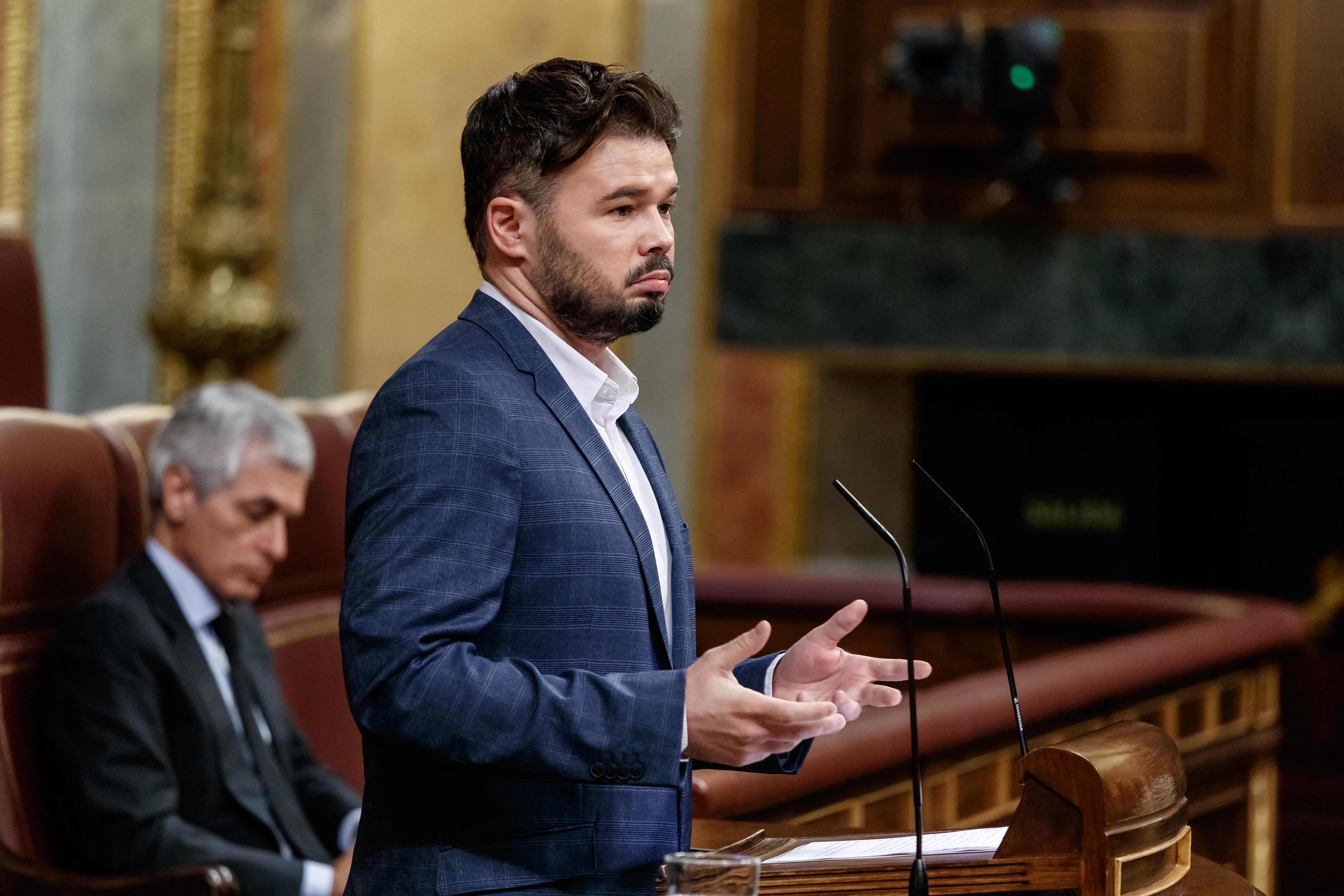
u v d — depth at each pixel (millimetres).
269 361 24156
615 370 6055
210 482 9922
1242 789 14117
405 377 5461
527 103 5641
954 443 24734
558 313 5676
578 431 5559
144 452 10609
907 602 5508
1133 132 22172
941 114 22422
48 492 9578
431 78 23859
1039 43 21000
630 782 4988
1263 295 22047
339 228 24016
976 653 16469
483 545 5203
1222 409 24688
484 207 5793
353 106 23984
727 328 23109
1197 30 22031
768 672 5496
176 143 23766
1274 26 21891
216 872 7770
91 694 9297
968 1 22312
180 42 23719
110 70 23922
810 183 22906
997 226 22438
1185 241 22172
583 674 5148
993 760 10359
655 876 5402
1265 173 22047
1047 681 10781
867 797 9117
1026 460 24750
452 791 5422
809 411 23797
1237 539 24734
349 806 10773
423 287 23938
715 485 23781
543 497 5387
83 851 9180
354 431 13352
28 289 10773
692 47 23094
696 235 23250
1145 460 24781
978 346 22547
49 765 9266
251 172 23062
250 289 22938
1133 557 24859
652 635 5566
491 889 5316
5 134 22562
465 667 5020
